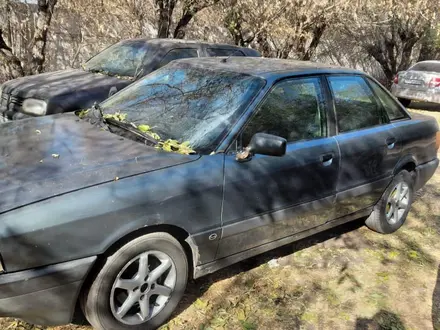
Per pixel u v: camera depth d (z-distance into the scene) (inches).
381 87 164.9
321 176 134.0
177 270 108.6
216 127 116.3
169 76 145.0
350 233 173.3
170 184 100.9
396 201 171.6
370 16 478.9
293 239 137.5
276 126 124.6
